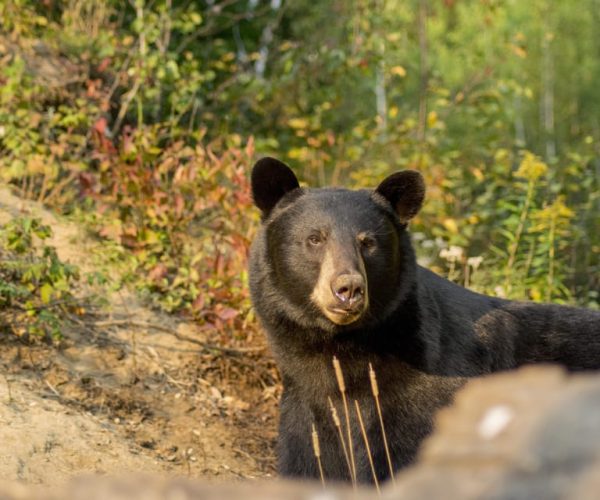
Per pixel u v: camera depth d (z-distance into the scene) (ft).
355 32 60.18
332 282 23.76
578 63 126.00
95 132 38.88
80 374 31.78
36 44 51.11
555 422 7.58
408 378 25.81
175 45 62.69
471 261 41.09
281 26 77.51
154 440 30.04
